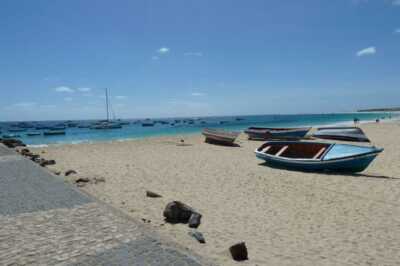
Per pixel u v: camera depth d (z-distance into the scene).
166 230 5.82
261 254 4.93
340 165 11.66
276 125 63.41
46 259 3.92
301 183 10.11
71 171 11.28
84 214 5.73
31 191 7.55
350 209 7.40
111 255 4.02
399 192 8.92
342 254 4.99
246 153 18.00
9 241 4.48
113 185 9.73
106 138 37.38
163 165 13.76
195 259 3.96
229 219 6.64
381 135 27.47
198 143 24.39
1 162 12.65
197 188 9.45
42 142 31.75
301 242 5.46
